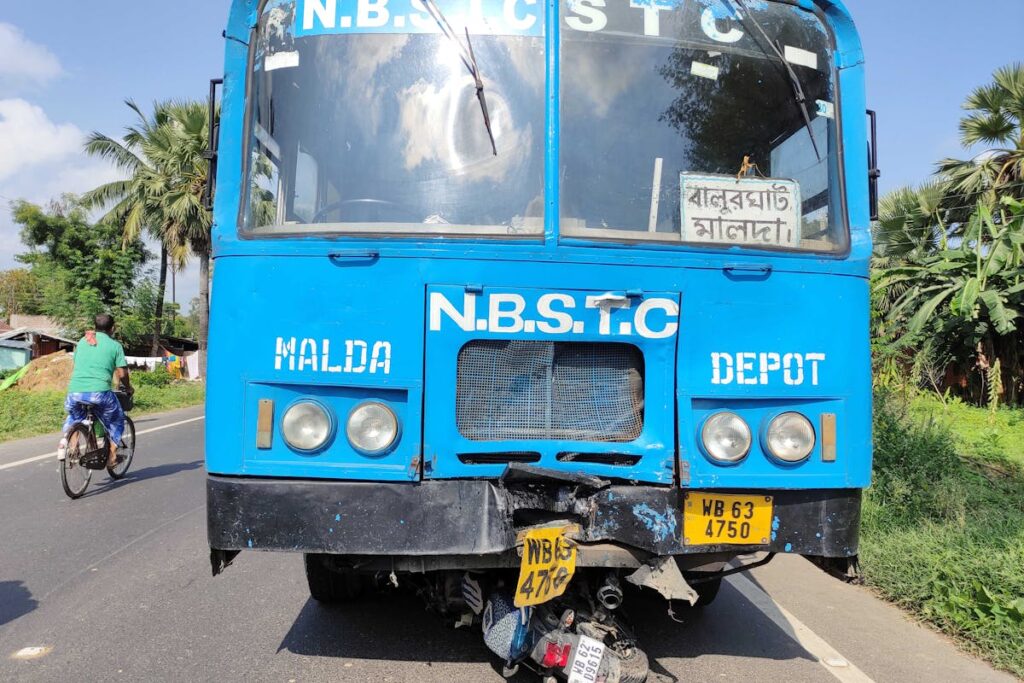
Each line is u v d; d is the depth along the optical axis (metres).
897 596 4.93
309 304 3.13
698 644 4.15
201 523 6.77
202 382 31.95
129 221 30.61
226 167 3.32
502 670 3.70
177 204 28.58
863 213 3.51
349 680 3.60
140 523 6.75
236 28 3.43
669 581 3.15
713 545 3.19
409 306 3.12
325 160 3.32
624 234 3.27
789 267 3.31
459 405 3.17
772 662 3.92
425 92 3.31
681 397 3.20
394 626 4.29
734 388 3.23
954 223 14.80
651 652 4.03
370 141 3.31
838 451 3.30
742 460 3.23
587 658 3.13
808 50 3.59
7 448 11.63
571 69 3.33
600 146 3.30
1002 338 11.41
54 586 5.00
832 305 3.35
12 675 3.66
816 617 4.64
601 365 3.26
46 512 7.18
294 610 4.56
